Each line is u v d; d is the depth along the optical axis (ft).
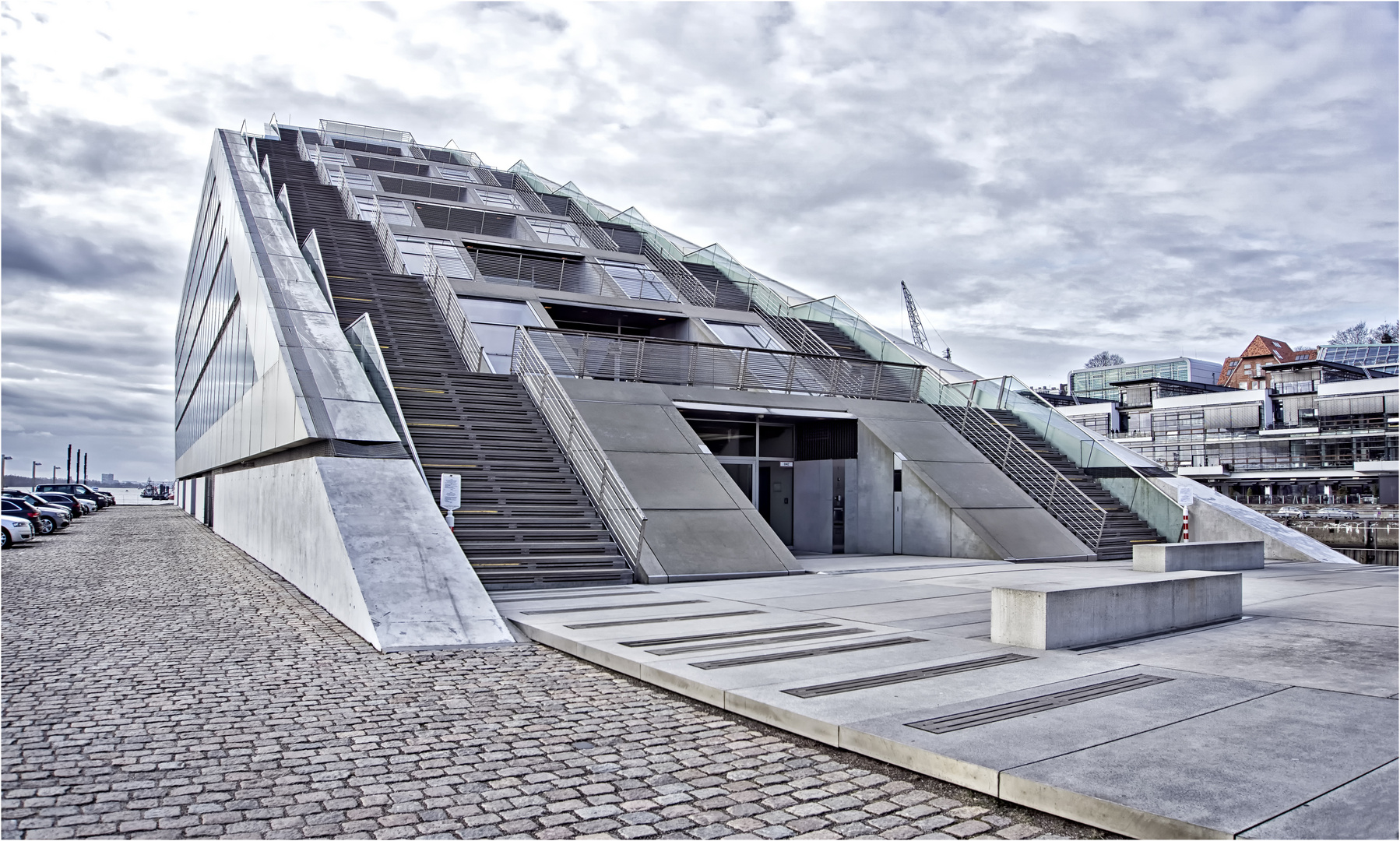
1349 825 13.94
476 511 48.57
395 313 76.07
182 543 81.71
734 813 15.98
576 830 15.20
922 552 65.87
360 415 47.06
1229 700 21.74
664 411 63.26
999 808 16.14
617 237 127.54
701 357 71.10
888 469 69.10
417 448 53.52
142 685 24.91
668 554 48.39
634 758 19.02
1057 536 63.46
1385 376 249.75
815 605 38.45
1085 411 272.31
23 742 19.70
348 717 21.95
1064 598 28.68
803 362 78.13
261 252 69.46
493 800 16.56
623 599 40.32
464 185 148.25
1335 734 18.84
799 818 15.76
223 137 128.67
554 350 68.13
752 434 74.28
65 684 24.90
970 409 77.51
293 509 48.52
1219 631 32.42
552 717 22.13
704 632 31.68
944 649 28.37
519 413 61.67
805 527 75.61
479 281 88.69
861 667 25.73
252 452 65.77
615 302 90.07
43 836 14.74
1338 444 217.97
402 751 19.39
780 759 18.95
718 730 21.12
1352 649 28.68
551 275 99.96
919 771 17.89
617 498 49.78
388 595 33.19
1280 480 228.02
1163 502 68.90
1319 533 85.20
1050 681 23.81
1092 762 17.03
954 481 66.59
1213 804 14.76
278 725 21.20
